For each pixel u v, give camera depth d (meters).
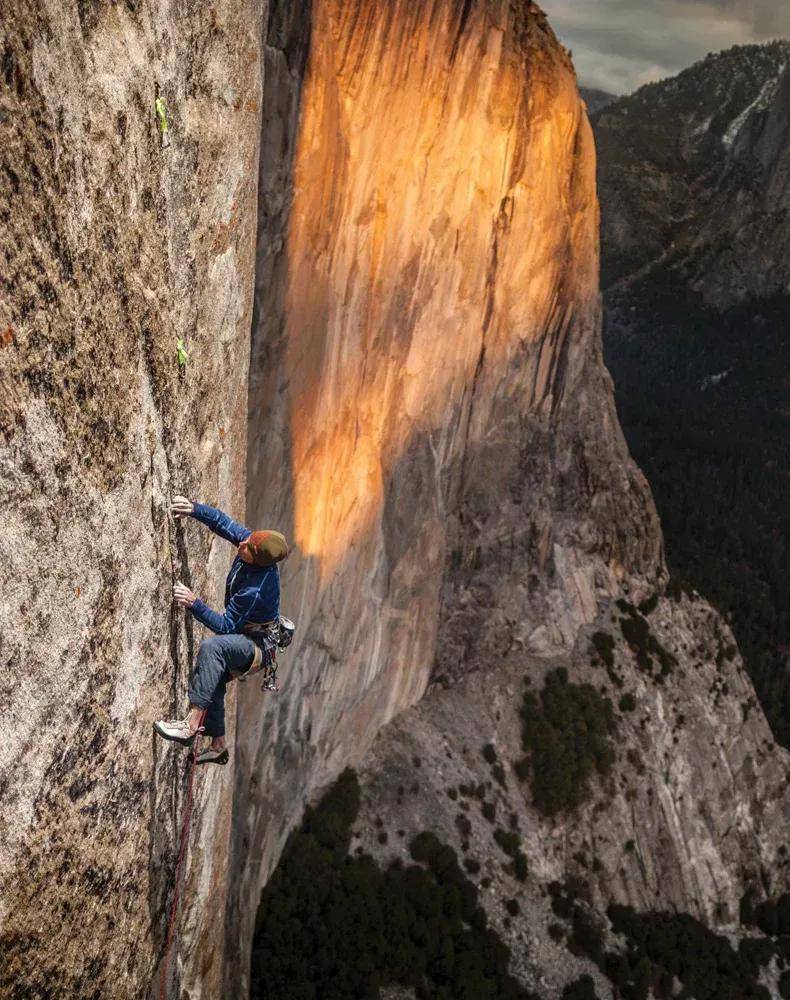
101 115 4.99
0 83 3.75
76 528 4.63
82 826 5.10
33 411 4.10
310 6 27.44
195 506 6.66
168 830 7.12
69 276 4.52
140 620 5.81
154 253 6.10
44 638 4.35
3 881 4.25
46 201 4.23
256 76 10.30
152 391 6.06
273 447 30.70
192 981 11.20
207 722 6.90
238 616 6.62
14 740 4.16
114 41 5.22
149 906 6.82
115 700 5.41
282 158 27.72
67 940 5.13
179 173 7.04
